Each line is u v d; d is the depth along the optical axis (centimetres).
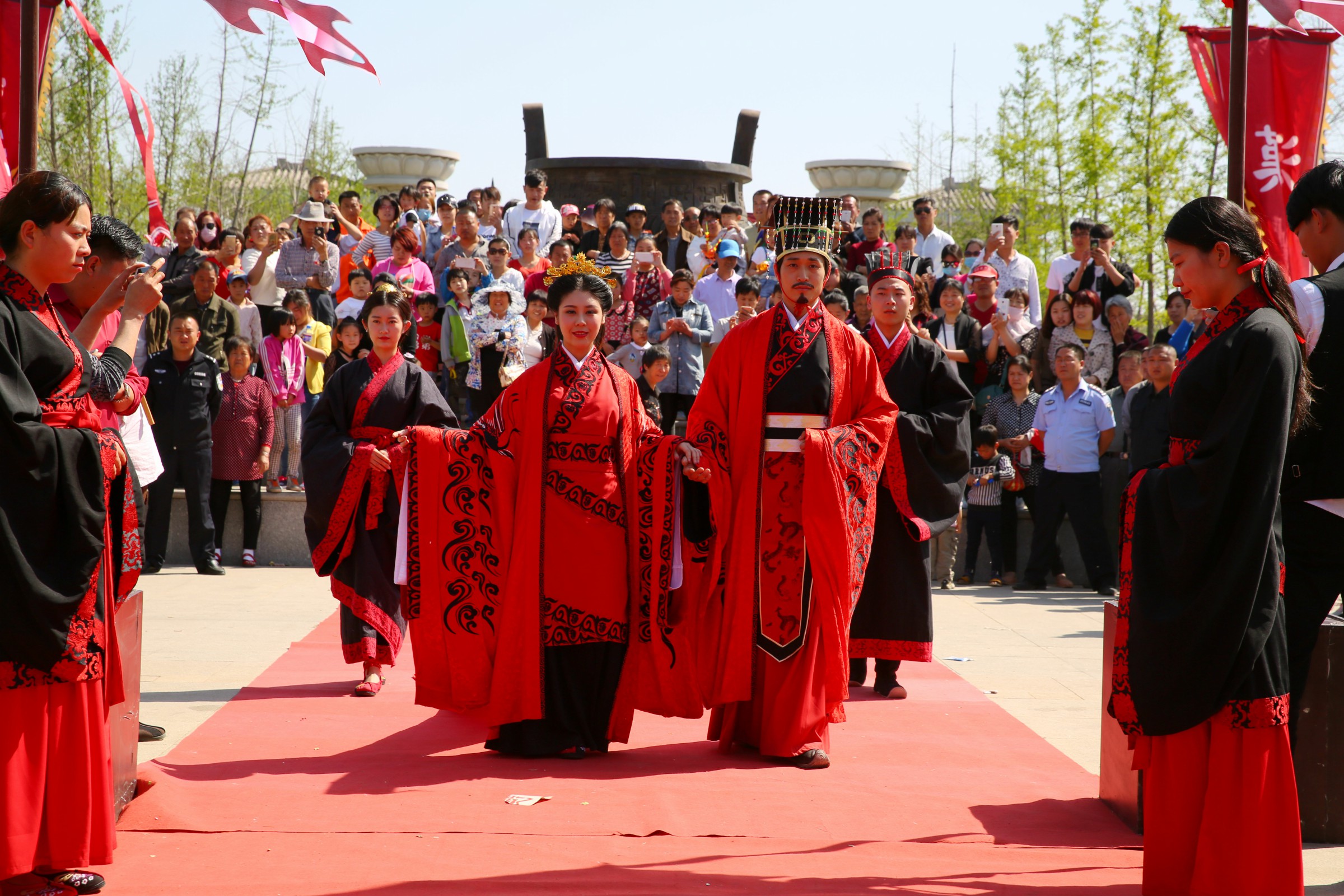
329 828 368
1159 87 1902
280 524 1020
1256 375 298
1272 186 524
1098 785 431
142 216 2095
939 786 428
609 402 475
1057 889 324
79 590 303
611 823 376
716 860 343
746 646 467
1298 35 522
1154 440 814
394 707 540
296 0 396
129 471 341
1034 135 2111
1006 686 605
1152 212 1927
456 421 582
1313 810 386
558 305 477
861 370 493
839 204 496
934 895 318
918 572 566
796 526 471
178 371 944
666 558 473
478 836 362
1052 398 952
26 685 297
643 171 1416
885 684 578
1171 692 306
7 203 307
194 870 330
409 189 1416
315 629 728
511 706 459
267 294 1161
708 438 481
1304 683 355
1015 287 1189
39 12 434
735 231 1202
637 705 476
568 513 468
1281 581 312
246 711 525
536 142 1545
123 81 423
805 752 453
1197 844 311
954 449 568
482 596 470
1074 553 1014
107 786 318
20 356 299
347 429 569
